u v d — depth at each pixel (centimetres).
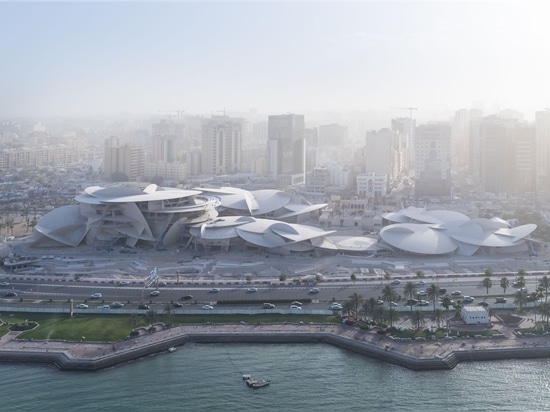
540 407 19312
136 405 19338
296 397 19875
